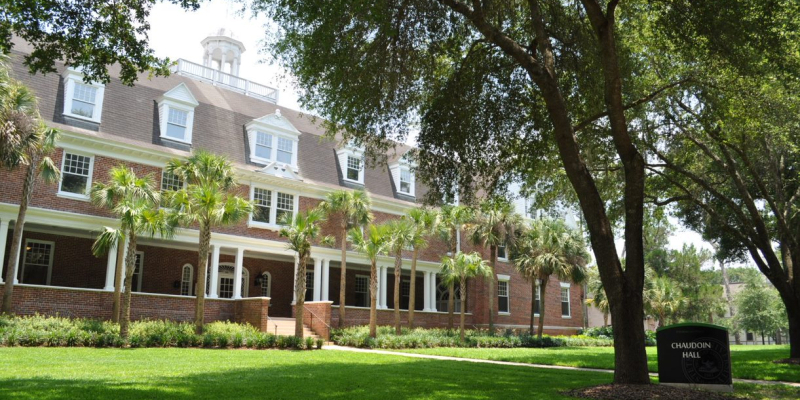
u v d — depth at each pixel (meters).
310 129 35.41
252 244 29.27
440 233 33.09
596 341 36.34
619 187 21.94
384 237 28.06
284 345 22.67
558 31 14.70
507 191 16.62
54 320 20.09
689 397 10.06
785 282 20.80
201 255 22.09
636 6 15.47
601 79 15.01
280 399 8.93
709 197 27.67
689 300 54.81
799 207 25.67
